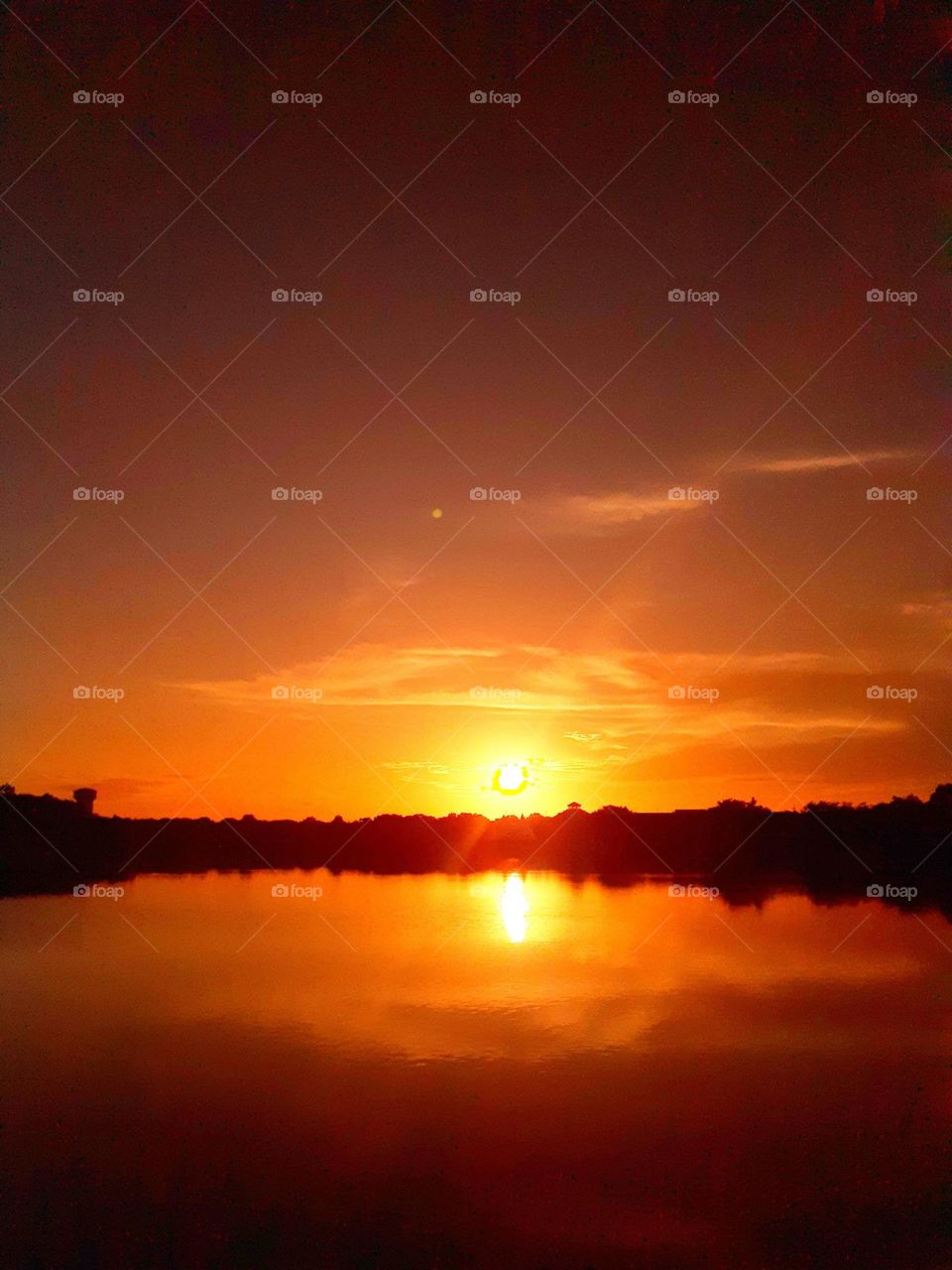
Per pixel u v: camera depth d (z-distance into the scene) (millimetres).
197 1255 10016
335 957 25203
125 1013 19453
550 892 40188
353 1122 13578
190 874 45188
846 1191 11477
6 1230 10508
